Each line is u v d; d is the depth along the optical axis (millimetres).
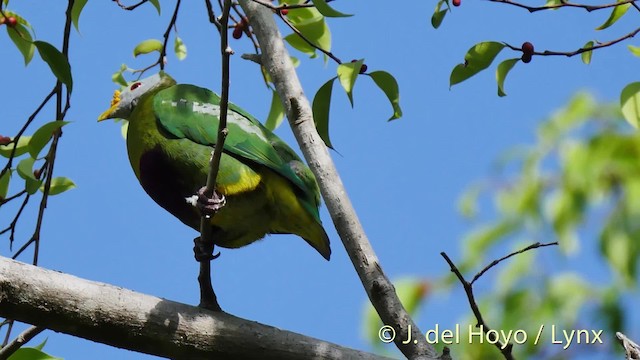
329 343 8008
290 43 11320
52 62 8922
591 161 11062
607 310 10602
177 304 7930
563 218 11016
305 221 10297
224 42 7262
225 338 7879
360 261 8484
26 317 7523
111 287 7770
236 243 10656
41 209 9852
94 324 7629
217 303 8070
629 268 10656
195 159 10203
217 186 10062
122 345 7793
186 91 10719
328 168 9016
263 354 7906
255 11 10148
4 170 9914
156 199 10711
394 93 9352
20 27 10844
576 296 10719
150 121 10516
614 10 9852
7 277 7434
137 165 10703
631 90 9320
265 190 10094
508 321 10812
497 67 9594
